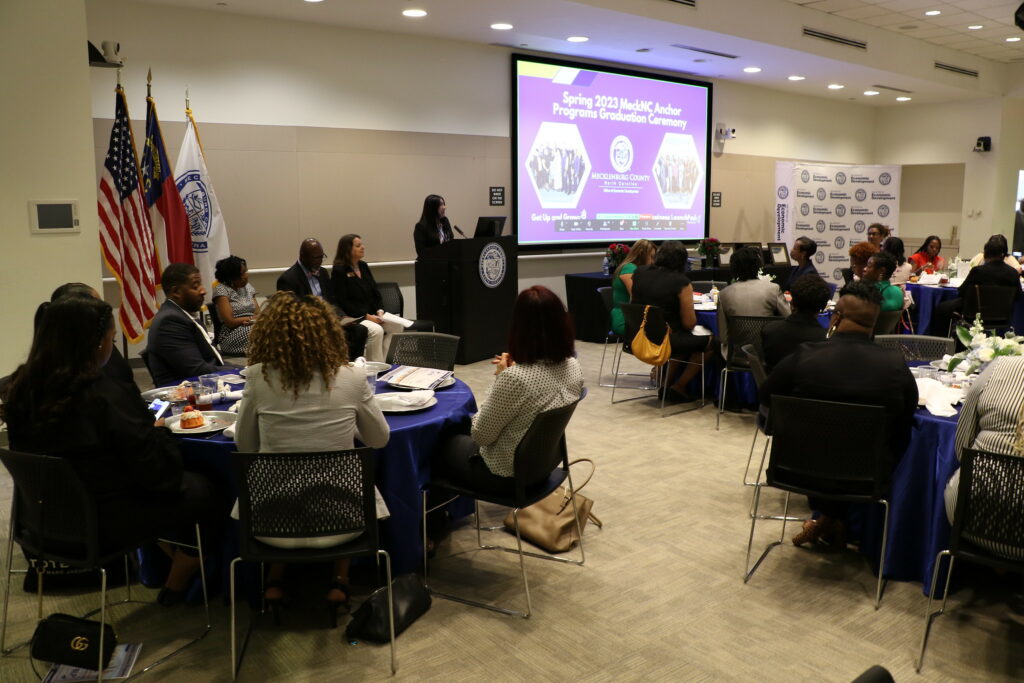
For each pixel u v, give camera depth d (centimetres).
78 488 217
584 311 831
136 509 232
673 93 977
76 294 224
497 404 259
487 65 811
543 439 261
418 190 775
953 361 313
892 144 1302
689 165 1010
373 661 240
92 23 588
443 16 669
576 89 883
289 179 695
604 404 555
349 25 702
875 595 279
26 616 269
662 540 326
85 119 433
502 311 724
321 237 719
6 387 228
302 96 695
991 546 223
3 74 405
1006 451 231
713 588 285
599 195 923
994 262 673
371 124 738
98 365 227
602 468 417
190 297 363
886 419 259
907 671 232
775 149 1139
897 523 282
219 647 249
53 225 429
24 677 235
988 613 265
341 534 227
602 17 673
